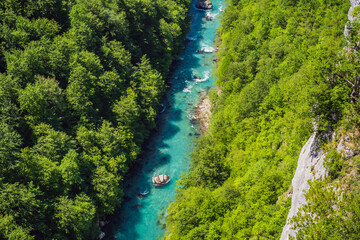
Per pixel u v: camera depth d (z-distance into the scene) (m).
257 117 80.75
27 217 60.59
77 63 82.62
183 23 140.88
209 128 96.38
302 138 62.41
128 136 86.81
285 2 107.75
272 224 52.91
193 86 118.50
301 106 59.81
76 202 66.88
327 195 37.22
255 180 65.69
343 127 39.91
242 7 134.62
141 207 80.12
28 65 75.56
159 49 118.38
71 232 67.00
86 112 81.19
